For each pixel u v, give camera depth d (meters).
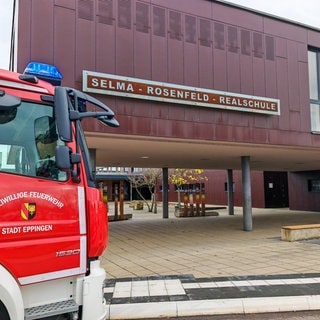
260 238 13.12
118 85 9.92
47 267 3.41
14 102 3.42
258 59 12.64
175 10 11.12
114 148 13.16
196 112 11.26
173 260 9.46
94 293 3.68
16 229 3.26
